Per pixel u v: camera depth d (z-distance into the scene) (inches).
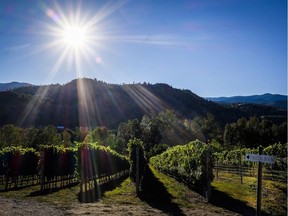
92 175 982.4
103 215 480.1
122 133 4586.6
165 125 4586.6
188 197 736.3
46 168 873.5
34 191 802.2
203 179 749.9
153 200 688.4
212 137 4333.2
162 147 3408.0
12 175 900.6
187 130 4446.4
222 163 1604.3
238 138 3718.0
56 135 2839.6
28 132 2881.4
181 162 1066.1
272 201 645.3
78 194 766.5
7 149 968.9
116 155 1476.4
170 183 1109.7
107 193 802.8
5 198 609.6
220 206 616.4
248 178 1031.6
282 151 1196.5
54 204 567.2
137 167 804.6
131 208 569.9
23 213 448.8
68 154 1035.9
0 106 6904.5
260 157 361.7
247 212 559.8
